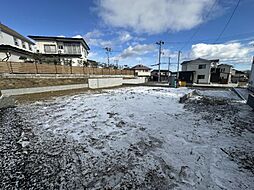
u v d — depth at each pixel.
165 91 14.55
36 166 2.75
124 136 4.12
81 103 8.41
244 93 11.84
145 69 42.16
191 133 4.30
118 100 9.45
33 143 3.68
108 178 2.45
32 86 11.35
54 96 10.63
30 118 5.64
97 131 4.47
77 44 21.80
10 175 2.48
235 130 4.49
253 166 2.75
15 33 18.14
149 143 3.70
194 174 2.54
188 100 9.56
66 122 5.25
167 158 3.03
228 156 3.09
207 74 26.91
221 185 2.28
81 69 17.25
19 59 15.52
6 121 5.27
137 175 2.52
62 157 3.07
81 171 2.62
